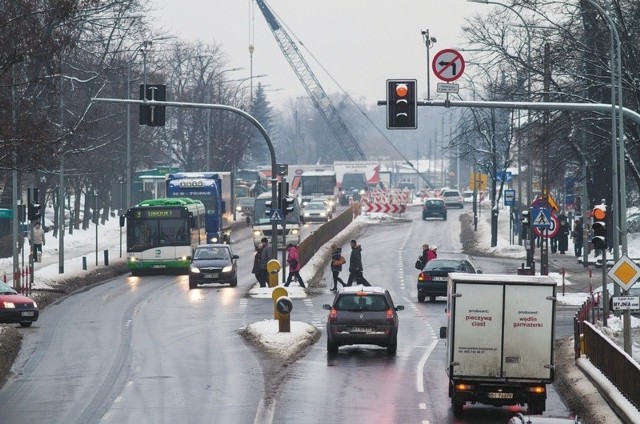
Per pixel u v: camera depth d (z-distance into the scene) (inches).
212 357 2987.2
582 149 5251.0
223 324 3700.8
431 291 4352.9
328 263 6117.1
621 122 3346.5
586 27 4722.0
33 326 3703.3
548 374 2182.6
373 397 2397.9
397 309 3137.3
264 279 4859.7
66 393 2469.2
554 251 6668.3
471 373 2190.0
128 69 6830.7
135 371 2768.2
